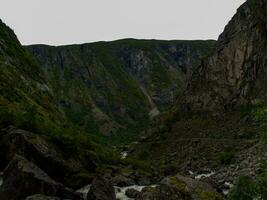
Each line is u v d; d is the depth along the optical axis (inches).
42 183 1435.8
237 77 5280.5
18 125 2357.3
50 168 1937.7
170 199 1159.6
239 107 4923.7
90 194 1487.5
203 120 5162.4
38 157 1923.0
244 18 5846.5
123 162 3093.0
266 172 851.4
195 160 3868.1
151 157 4788.4
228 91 5285.4
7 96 3201.3
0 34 4982.8
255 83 4965.6
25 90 3900.1
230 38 5733.3
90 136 4638.3
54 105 4660.4
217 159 3422.7
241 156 3009.4
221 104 5221.5
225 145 3941.9
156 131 5546.3
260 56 5128.0
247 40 5378.9
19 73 4306.1
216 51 5807.1
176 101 6378.0
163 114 6151.6
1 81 3491.6
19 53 5093.5
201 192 1182.3
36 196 1280.8
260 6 5585.6
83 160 2310.5
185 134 4990.2
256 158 2319.1
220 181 2138.3
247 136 3951.8
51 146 2140.7
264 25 5295.3
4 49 4603.8
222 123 4768.7
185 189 1179.9
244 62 5285.4
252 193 836.0
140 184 2220.7
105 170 2383.1
